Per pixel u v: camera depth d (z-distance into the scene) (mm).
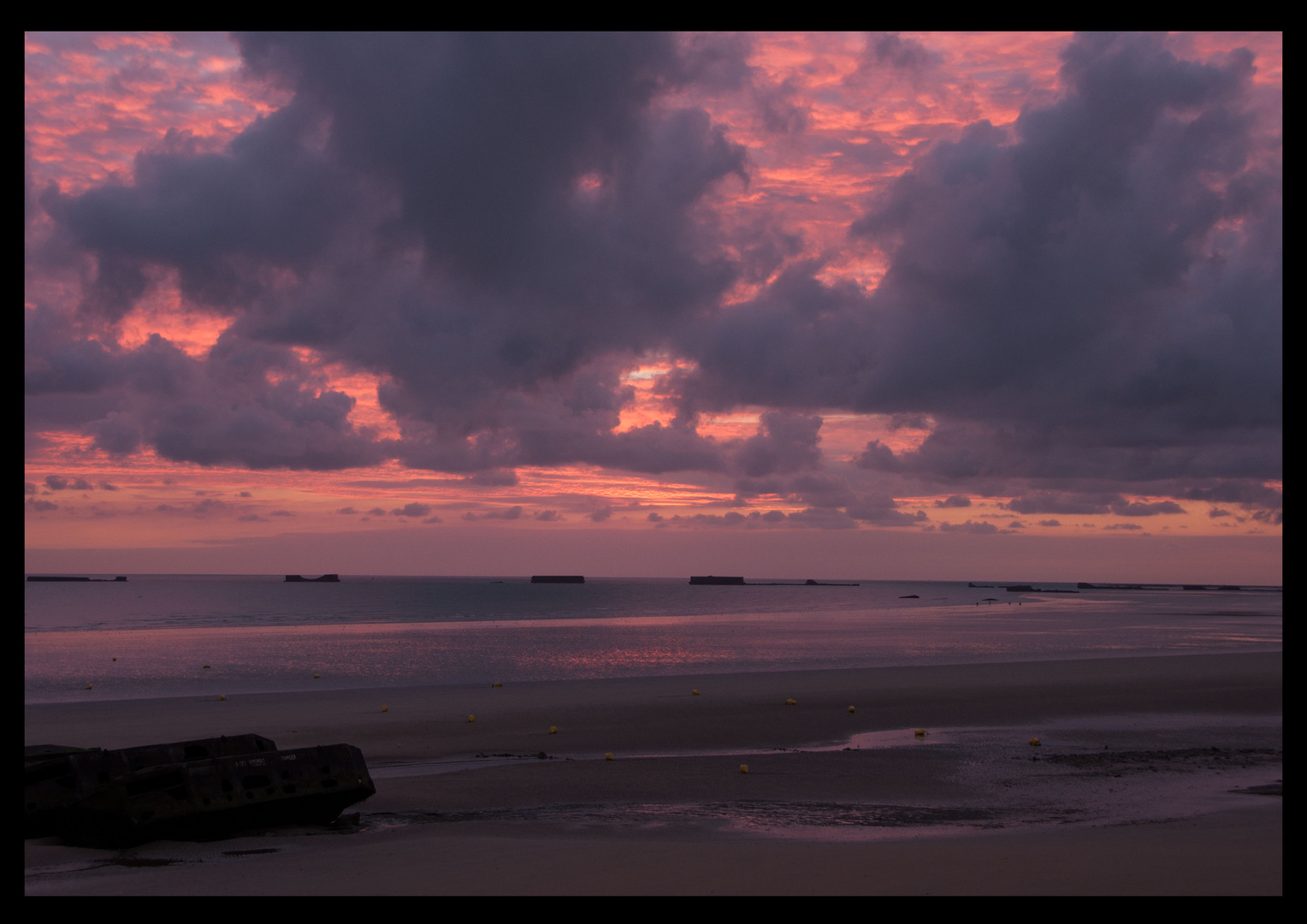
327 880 9891
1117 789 16609
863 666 40375
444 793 16500
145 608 111750
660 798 16125
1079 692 29594
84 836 12781
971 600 165000
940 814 14750
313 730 23438
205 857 11977
